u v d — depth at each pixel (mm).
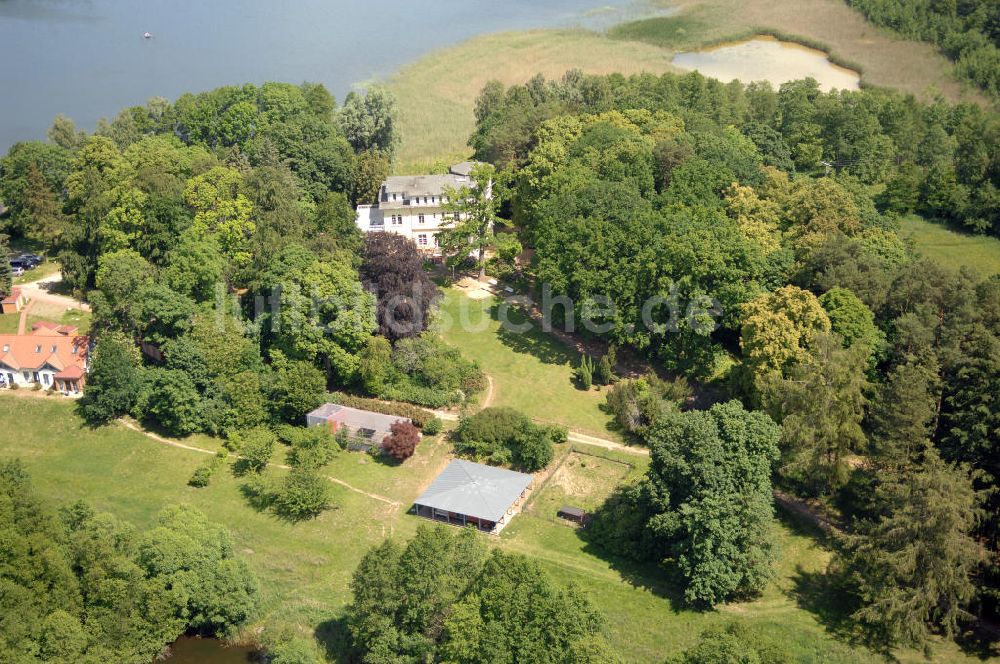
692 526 110875
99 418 143875
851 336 140750
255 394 143750
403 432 137250
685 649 104000
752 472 114500
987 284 139375
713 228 154625
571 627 91625
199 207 165375
